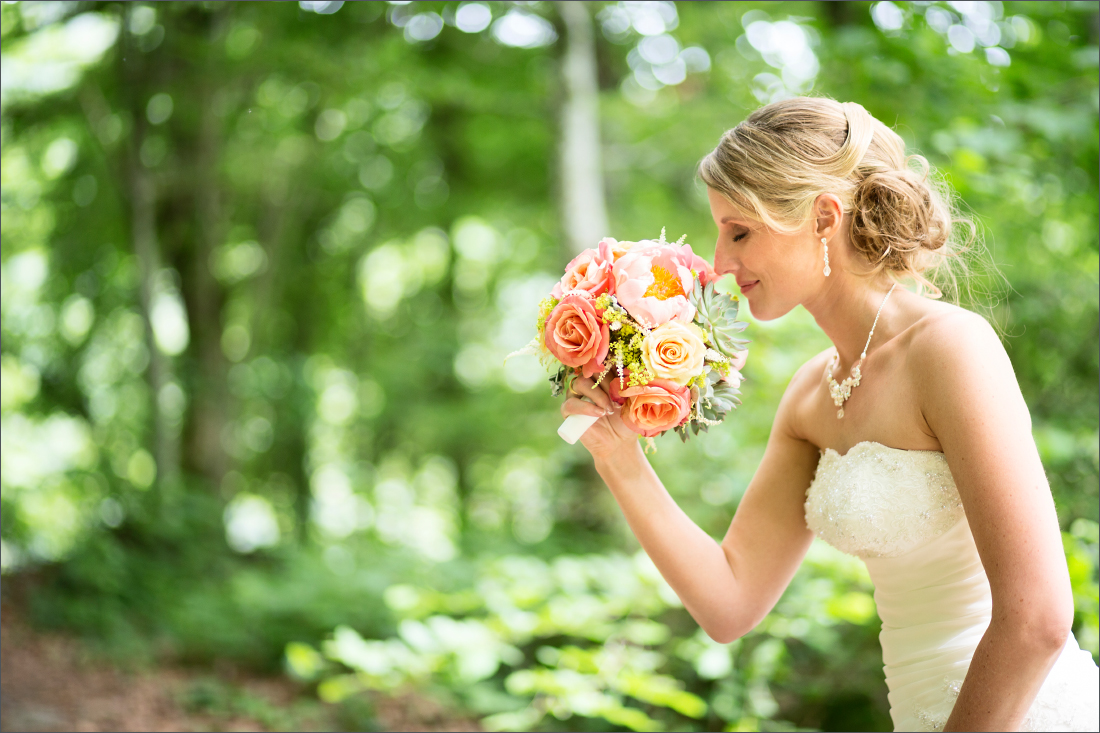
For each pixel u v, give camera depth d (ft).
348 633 11.06
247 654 18.48
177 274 31.94
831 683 12.07
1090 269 12.12
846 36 12.21
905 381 5.05
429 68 25.02
